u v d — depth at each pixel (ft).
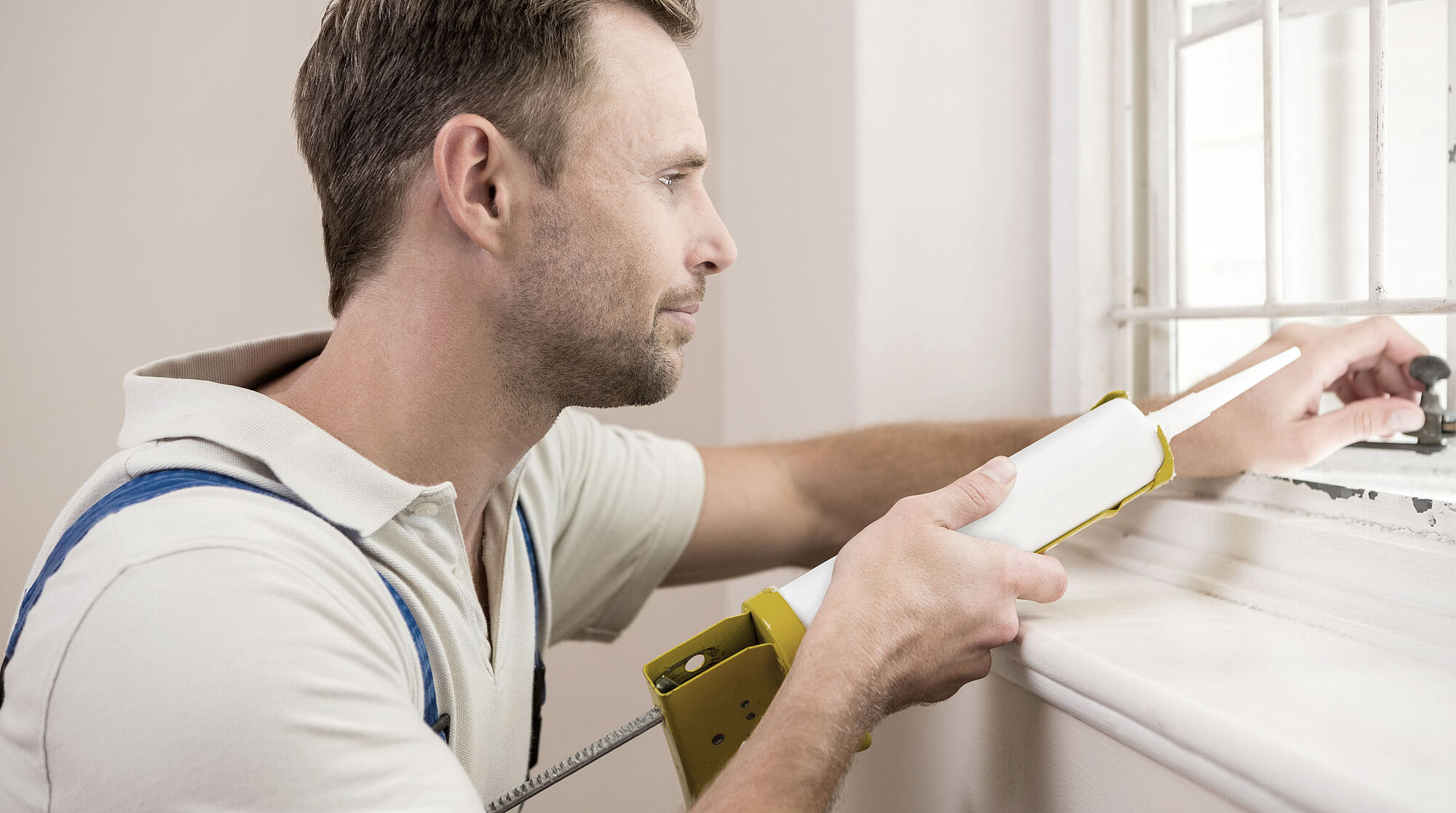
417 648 1.89
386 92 1.87
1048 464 1.71
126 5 4.03
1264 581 1.83
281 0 4.17
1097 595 1.96
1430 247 1.88
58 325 4.05
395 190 1.89
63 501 4.09
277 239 4.22
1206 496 2.22
